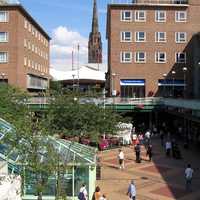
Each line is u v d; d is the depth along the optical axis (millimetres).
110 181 35531
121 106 73562
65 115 45000
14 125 22312
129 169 40969
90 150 31938
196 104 46438
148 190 32812
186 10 85625
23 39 87938
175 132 72562
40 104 62250
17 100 45594
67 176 27766
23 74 87938
